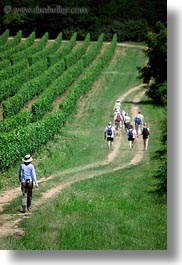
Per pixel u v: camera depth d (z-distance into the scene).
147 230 22.39
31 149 43.19
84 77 77.81
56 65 83.56
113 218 23.97
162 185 30.89
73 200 26.88
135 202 28.00
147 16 124.00
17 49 104.75
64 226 22.06
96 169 39.84
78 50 101.75
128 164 41.88
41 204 28.05
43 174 37.62
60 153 44.62
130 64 104.88
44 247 19.83
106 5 125.56
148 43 71.56
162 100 68.50
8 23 126.44
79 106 68.75
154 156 44.41
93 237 21.00
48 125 47.94
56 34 126.38
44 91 68.38
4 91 67.62
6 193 32.16
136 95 78.44
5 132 42.22
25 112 51.81
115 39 117.94
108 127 47.97
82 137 52.66
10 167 38.78
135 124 53.22
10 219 24.75
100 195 29.31
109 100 74.69
